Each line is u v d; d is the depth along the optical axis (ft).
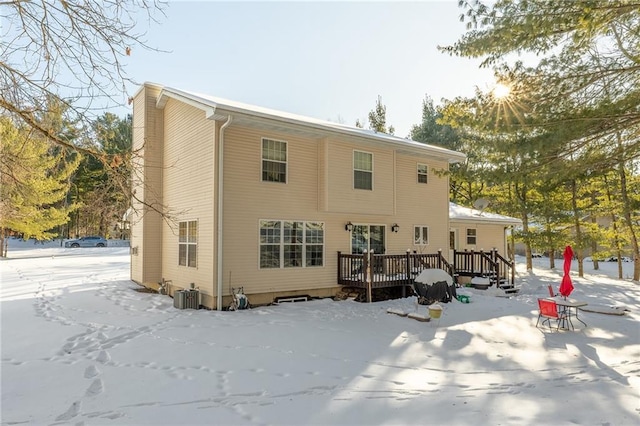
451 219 57.36
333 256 43.42
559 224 72.95
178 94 39.34
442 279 38.99
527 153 26.03
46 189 69.56
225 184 36.35
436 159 54.08
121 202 25.48
